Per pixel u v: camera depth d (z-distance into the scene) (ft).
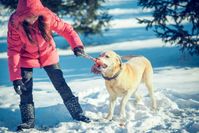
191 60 40.73
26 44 19.08
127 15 98.48
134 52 50.03
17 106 23.61
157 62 41.34
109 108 20.52
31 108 19.79
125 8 112.98
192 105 22.48
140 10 106.32
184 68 36.88
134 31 73.61
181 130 18.02
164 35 38.14
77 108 20.11
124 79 19.80
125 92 20.21
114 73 19.54
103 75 19.84
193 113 21.06
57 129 18.97
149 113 20.80
